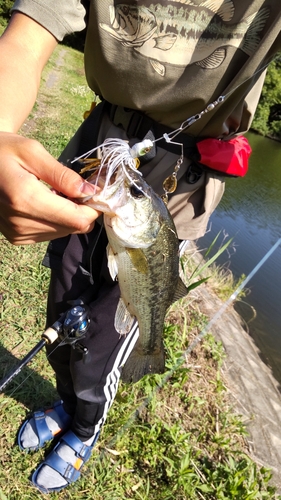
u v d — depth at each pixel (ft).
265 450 5.55
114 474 4.40
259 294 13.55
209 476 4.63
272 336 10.94
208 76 3.19
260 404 6.53
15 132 2.22
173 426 4.90
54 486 4.06
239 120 3.62
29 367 5.09
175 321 6.90
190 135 3.51
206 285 10.32
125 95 3.36
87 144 3.75
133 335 4.00
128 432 4.81
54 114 17.58
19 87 2.24
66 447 4.20
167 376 5.63
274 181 35.35
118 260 2.88
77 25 2.57
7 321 5.56
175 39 3.11
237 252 16.72
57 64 34.47
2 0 41.27
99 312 3.72
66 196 2.18
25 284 6.30
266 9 3.08
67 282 3.86
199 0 3.01
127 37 3.15
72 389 4.28
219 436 5.17
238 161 3.60
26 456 4.28
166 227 2.94
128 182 2.52
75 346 3.70
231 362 7.18
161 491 4.39
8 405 4.64
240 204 24.70
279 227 22.27
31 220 1.91
